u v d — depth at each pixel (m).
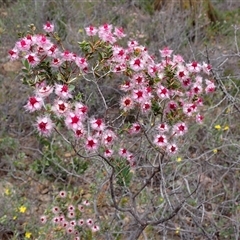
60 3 1.36
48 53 0.60
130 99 0.61
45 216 0.80
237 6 1.71
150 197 0.83
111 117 1.00
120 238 0.81
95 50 0.65
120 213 0.84
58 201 0.83
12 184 0.93
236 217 0.83
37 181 0.93
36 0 1.35
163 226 0.77
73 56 0.62
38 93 0.55
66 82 0.61
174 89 0.64
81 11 1.37
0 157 0.98
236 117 1.08
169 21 1.37
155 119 0.72
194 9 1.49
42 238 0.78
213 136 1.00
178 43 1.29
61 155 0.97
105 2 1.45
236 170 0.94
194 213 0.85
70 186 0.93
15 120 1.07
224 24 1.49
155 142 0.63
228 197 0.90
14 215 0.83
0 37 1.27
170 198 0.86
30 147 1.01
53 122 0.56
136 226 0.81
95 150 0.59
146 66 0.63
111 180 0.66
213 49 1.27
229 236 0.82
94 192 0.86
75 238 0.77
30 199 0.90
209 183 0.94
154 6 1.54
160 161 0.70
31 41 0.60
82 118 0.56
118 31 0.67
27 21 1.32
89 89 1.03
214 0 1.72
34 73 0.62
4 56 1.25
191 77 0.67
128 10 1.46
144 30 1.34
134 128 0.66
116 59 0.64
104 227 0.80
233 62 1.22
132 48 0.65
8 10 1.37
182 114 0.65
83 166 0.94
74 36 1.21
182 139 1.01
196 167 0.95
